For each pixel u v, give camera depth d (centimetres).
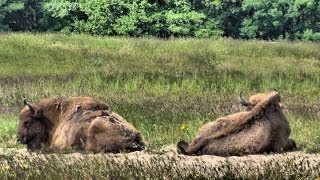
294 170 2545
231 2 13588
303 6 13588
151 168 2538
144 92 5134
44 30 13388
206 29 13350
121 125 3155
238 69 6919
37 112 3291
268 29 13788
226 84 5709
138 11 12988
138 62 7388
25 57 7625
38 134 3281
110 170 2514
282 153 3116
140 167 2562
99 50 8212
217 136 3053
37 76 6206
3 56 7662
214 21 13488
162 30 13138
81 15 13300
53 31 13175
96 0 12975
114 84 5581
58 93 5084
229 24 13800
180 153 3084
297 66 7356
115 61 7406
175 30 13012
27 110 3309
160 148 3238
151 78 5894
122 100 4672
